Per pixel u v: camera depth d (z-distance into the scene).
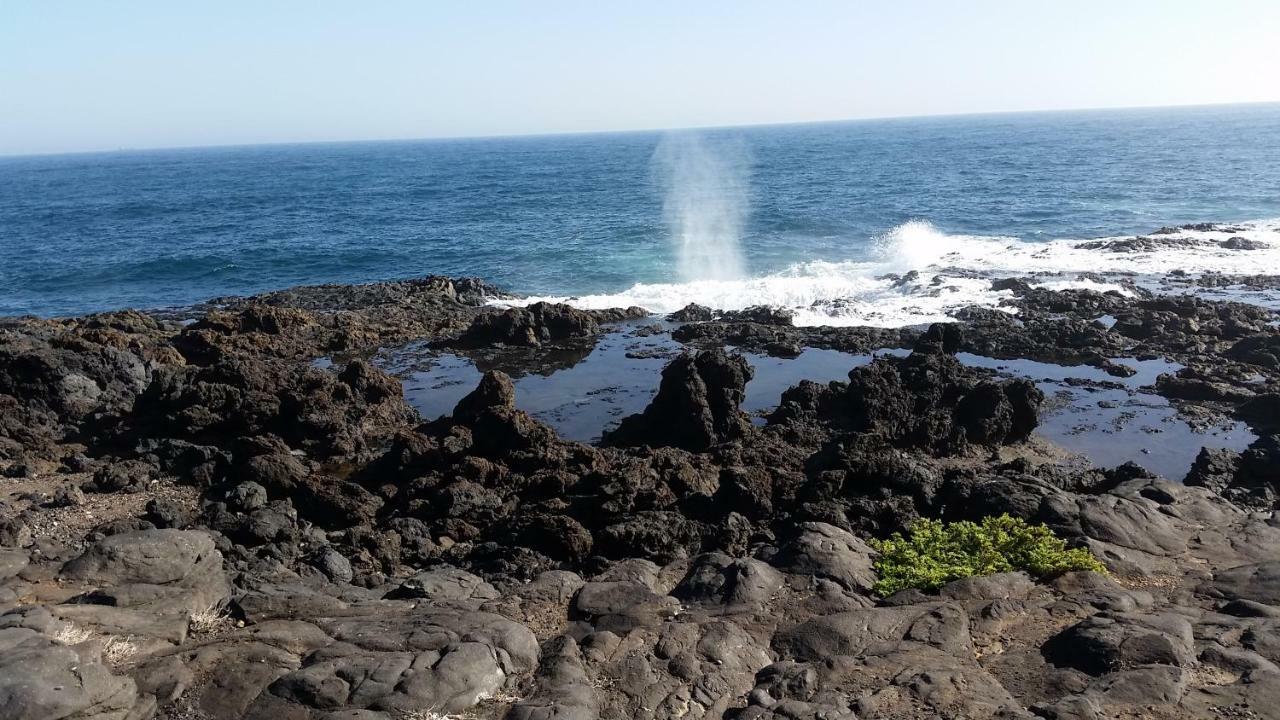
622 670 11.08
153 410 24.23
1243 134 171.75
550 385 27.84
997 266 43.19
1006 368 28.20
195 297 48.16
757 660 11.45
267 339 32.03
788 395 23.97
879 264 46.31
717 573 13.78
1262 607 12.01
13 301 47.84
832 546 14.38
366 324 34.94
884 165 124.25
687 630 11.88
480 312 38.22
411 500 19.03
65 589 12.09
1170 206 63.06
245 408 23.31
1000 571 13.74
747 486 17.91
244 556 16.06
